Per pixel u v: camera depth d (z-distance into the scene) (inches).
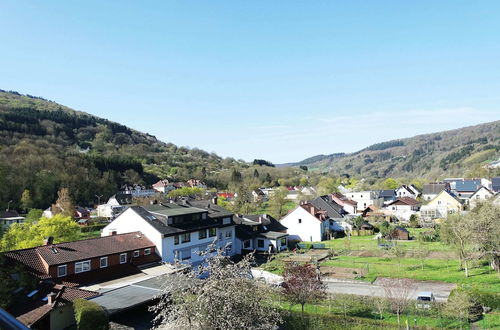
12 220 3378.4
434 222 3218.5
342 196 4500.5
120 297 1199.6
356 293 1462.8
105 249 1603.1
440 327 1072.2
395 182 6131.9
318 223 2829.7
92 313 1009.5
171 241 1855.3
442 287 1507.1
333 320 1115.3
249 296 759.7
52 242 1589.6
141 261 1700.3
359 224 3083.2
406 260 1998.0
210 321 714.8
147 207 2030.0
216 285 742.5
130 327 1093.8
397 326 1080.2
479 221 1608.0
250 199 4281.5
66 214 3058.6
